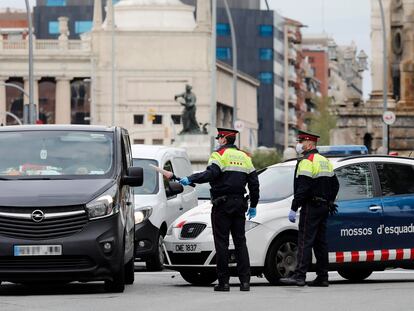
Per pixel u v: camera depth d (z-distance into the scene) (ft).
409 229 151.94
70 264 131.75
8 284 150.61
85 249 131.34
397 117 409.28
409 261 151.84
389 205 151.12
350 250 148.77
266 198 149.28
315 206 142.20
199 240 146.41
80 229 131.75
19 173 138.41
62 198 132.26
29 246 130.72
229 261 145.69
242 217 136.87
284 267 146.72
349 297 125.70
